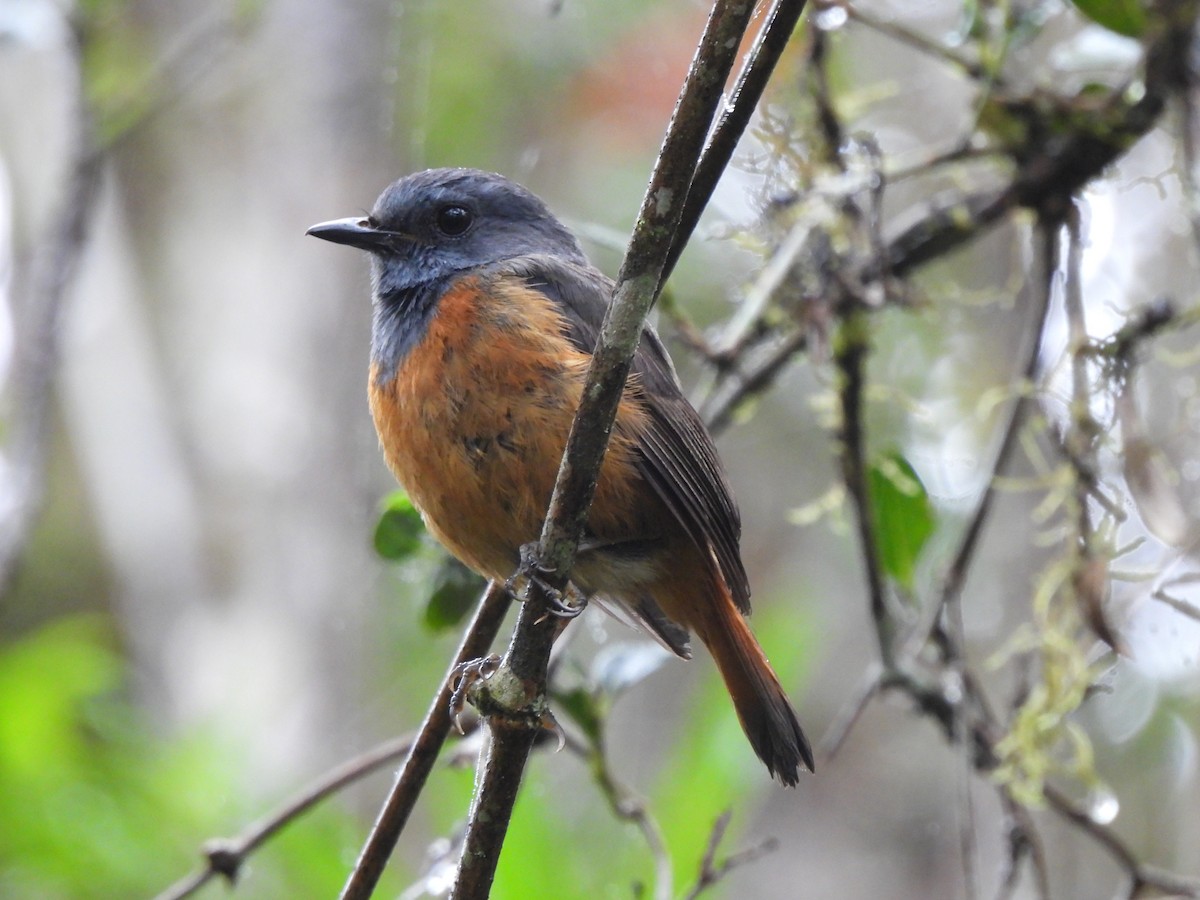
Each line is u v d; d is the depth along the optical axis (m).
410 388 7.76
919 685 9.46
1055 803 9.20
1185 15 9.28
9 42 11.29
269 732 12.57
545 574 6.15
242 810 10.35
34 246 13.04
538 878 9.24
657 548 8.13
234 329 14.14
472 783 9.45
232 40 13.39
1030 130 9.66
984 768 9.50
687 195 5.94
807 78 9.63
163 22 14.10
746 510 15.16
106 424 14.05
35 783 10.35
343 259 14.08
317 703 12.76
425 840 11.76
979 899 9.77
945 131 12.67
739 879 13.98
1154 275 11.35
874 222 9.48
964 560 9.41
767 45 6.14
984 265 13.02
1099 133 9.45
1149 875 8.96
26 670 11.31
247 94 14.47
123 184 14.57
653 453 7.87
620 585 8.40
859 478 9.51
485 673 7.23
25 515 9.91
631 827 9.84
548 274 8.13
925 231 9.85
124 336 14.19
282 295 14.12
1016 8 9.67
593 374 5.99
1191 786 12.09
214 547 13.55
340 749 12.57
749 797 10.89
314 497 13.52
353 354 13.88
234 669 12.90
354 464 13.61
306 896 9.94
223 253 14.37
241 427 13.82
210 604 13.36
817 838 14.23
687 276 13.30
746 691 8.13
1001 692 12.64
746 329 9.49
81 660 11.59
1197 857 11.80
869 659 14.70
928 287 11.39
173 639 13.20
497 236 8.88
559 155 14.37
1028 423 10.02
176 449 13.91
